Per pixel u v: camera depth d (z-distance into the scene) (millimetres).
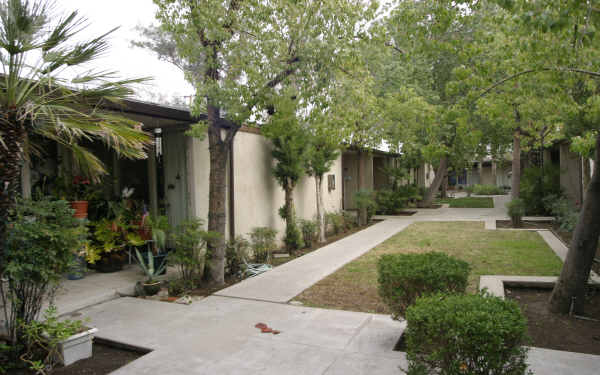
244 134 8742
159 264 6773
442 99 15672
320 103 5906
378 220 15844
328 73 5895
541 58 4840
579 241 4777
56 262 3801
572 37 4527
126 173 8469
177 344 4070
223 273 6492
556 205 12914
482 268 7188
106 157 8266
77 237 3980
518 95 5910
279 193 10133
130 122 4352
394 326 4461
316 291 5980
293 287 6172
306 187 11883
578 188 15047
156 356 3803
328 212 13367
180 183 7762
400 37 6766
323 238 11008
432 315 2773
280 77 6039
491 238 10516
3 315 4625
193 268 6250
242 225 8594
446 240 10414
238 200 8477
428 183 30359
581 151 4715
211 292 6020
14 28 3367
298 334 4277
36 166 6977
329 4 5621
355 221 14641
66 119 3920
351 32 5914
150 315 4965
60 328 3703
